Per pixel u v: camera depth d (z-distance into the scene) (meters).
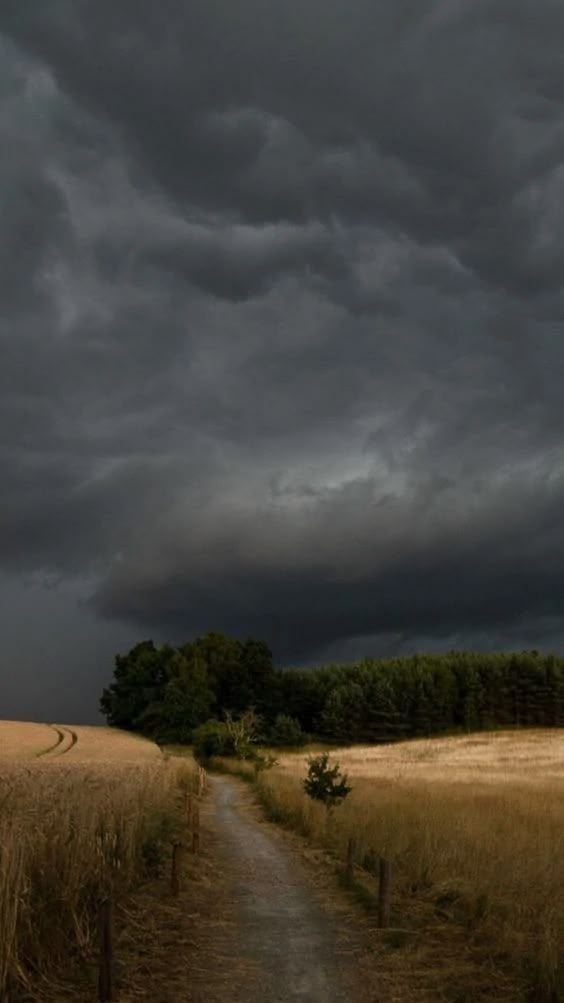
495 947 12.46
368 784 43.75
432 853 18.53
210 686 136.38
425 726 151.12
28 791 18.73
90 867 13.21
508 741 114.06
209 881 18.12
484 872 16.56
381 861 14.50
